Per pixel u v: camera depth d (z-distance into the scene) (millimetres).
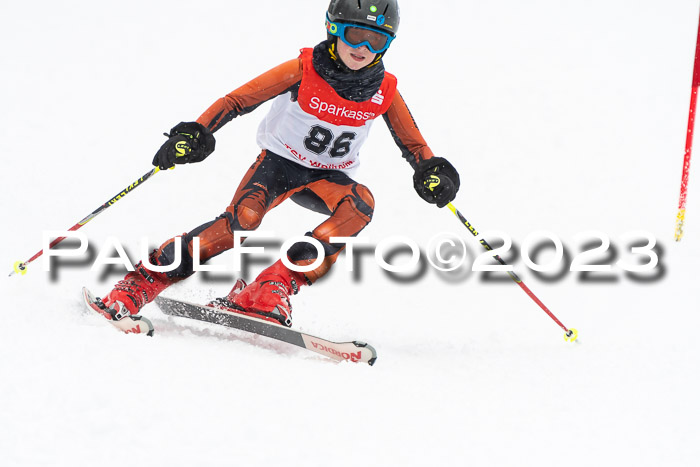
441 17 83812
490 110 52969
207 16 79375
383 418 10523
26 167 31703
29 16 75250
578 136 47156
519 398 11891
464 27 80375
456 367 13727
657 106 56438
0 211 24844
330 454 9312
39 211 25422
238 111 14727
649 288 20844
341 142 15555
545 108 54375
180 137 13867
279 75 14711
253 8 82875
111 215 26047
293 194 16750
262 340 14555
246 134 41469
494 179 36906
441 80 60969
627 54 73438
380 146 41875
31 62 58562
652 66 69375
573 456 9820
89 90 51281
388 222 29047
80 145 37156
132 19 77062
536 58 70188
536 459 9680
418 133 15602
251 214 15031
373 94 15055
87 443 8992
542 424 10820
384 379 12266
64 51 63375
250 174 15672
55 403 9758
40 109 44812
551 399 11883
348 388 11531
